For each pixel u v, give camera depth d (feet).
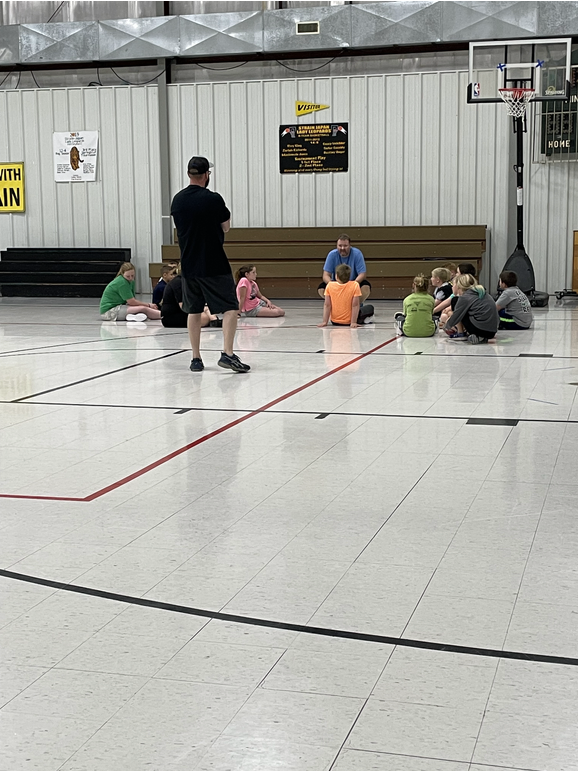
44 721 5.95
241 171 51.03
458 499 11.06
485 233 47.39
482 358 23.91
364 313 34.65
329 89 49.32
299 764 5.41
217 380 20.65
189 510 10.76
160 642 7.14
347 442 14.24
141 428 15.52
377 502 10.98
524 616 7.56
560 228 46.98
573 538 9.58
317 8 47.88
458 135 48.03
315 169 49.98
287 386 19.65
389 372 21.52
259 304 38.78
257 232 49.88
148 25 49.98
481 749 5.53
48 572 8.77
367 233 48.60
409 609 7.73
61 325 35.55
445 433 14.78
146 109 51.80
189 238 21.12
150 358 24.85
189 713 6.02
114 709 6.09
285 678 6.49
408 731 5.75
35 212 54.03
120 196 52.85
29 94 53.16
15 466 13.04
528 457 13.14
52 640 7.20
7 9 53.01
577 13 44.57
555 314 38.24
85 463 13.16
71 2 52.37
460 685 6.35
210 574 8.64
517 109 41.98
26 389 19.72
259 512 10.64
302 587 8.28
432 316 31.55
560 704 6.07
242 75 51.29
